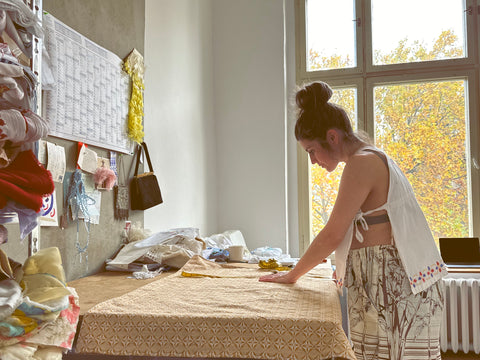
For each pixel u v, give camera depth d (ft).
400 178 4.09
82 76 6.10
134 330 3.65
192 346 3.57
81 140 6.08
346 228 4.11
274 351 3.46
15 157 2.96
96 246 6.50
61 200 5.64
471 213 11.93
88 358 3.84
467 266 10.49
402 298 3.84
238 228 13.09
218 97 13.43
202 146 12.08
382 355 3.83
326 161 4.55
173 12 10.21
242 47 13.35
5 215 2.84
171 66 10.00
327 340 3.40
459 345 10.49
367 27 12.92
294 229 13.20
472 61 12.11
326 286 4.83
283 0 13.17
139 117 7.86
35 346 2.72
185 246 7.14
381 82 12.72
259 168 13.06
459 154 12.14
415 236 3.96
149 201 7.77
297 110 4.68
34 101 3.26
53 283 2.93
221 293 4.53
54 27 5.46
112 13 7.07
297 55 13.42
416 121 12.50
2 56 2.76
